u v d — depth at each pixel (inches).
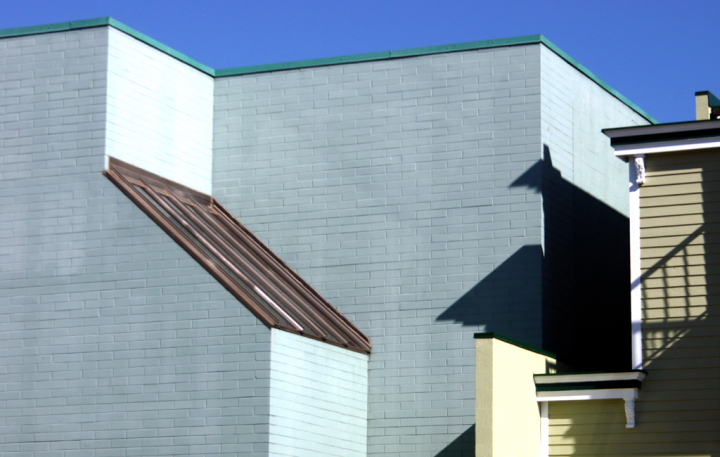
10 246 687.7
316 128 768.9
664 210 622.5
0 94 721.6
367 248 739.4
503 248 708.0
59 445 637.9
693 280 609.0
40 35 721.6
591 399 609.0
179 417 614.5
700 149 618.5
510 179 715.4
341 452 671.8
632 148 630.5
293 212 762.8
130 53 721.6
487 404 554.3
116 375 636.1
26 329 666.8
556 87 746.8
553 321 703.1
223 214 778.8
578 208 762.8
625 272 843.4
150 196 695.7
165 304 636.1
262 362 605.3
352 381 696.4
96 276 658.8
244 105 791.1
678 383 599.8
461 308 709.9
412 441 700.7
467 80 738.8
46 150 698.8
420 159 738.8
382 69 760.3
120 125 704.4
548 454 616.4
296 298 704.4
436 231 725.9
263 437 593.9
